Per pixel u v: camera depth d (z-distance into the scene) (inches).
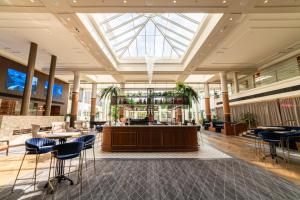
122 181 120.7
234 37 274.7
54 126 203.9
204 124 581.6
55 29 253.1
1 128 222.8
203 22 242.5
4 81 342.6
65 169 146.7
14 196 98.7
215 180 122.6
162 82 594.6
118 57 402.0
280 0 167.8
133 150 215.6
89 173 136.8
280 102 349.7
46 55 352.8
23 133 256.4
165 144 217.8
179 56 413.7
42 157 188.2
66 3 172.1
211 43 267.7
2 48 316.8
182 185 114.0
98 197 97.9
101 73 450.9
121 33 312.2
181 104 267.3
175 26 304.7
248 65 413.7
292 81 318.7
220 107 621.6
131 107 312.8
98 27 252.4
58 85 538.9
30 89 284.5
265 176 130.2
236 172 139.3
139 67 425.7
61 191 105.1
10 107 362.0
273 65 385.1
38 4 173.3
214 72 450.9
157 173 137.2
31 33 264.8
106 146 219.3
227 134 407.5
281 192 103.8
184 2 171.5
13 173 136.9
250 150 226.1
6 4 173.5
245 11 186.7
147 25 326.6
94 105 599.5
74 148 107.6
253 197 97.9
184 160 175.8
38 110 442.3
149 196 99.2
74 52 337.1
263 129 225.1
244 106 467.5
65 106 579.8
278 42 293.3
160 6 177.9
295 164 160.6
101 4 173.6
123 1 169.5
